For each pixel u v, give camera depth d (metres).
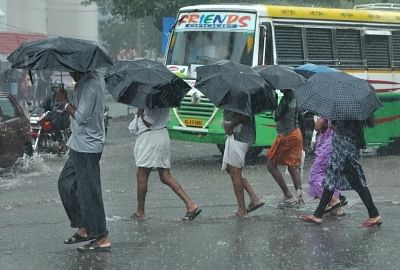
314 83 10.92
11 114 17.84
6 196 14.32
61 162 20.08
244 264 8.80
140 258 9.05
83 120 8.97
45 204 13.33
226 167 12.02
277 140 12.77
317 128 12.08
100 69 9.38
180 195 11.57
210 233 10.59
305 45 19.95
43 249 9.54
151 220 11.59
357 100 10.57
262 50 18.83
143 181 11.59
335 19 20.80
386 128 21.66
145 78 10.90
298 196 12.90
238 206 12.12
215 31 19.27
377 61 21.83
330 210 11.98
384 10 23.06
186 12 19.98
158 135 11.32
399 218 11.86
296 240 10.13
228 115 11.66
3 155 16.84
